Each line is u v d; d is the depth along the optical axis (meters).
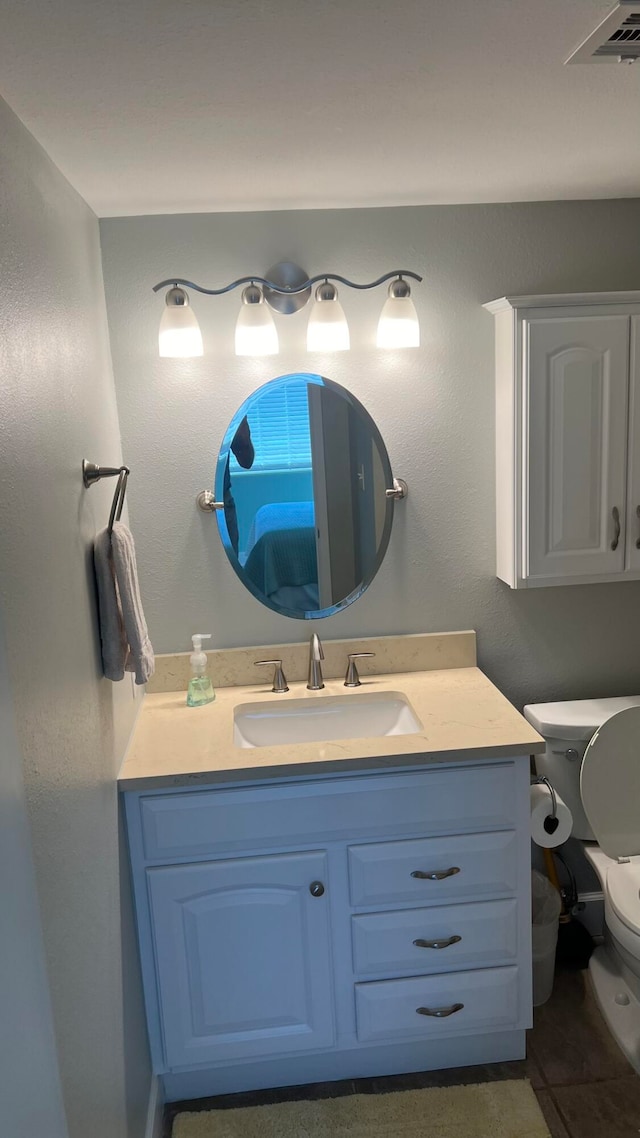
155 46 1.22
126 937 1.92
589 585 2.60
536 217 2.39
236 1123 2.10
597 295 2.22
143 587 2.47
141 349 2.35
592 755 2.35
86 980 1.52
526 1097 2.12
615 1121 2.04
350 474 2.47
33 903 1.24
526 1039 2.32
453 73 1.39
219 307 2.36
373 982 2.12
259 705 2.39
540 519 2.34
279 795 2.00
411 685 2.45
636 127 1.71
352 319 2.40
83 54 1.23
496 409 2.46
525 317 2.23
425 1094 2.15
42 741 1.32
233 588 2.49
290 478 2.46
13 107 1.39
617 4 1.17
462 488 2.51
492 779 2.04
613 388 2.28
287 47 1.25
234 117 1.53
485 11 1.17
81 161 1.71
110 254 2.29
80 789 1.55
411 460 2.49
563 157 1.92
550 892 2.49
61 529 1.54
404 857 2.06
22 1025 1.28
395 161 1.89
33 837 1.24
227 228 2.32
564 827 2.19
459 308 2.42
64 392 1.64
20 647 1.23
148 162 1.76
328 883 2.06
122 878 1.91
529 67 1.38
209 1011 2.10
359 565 2.52
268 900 2.05
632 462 2.33
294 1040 2.13
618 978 2.48
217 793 1.98
